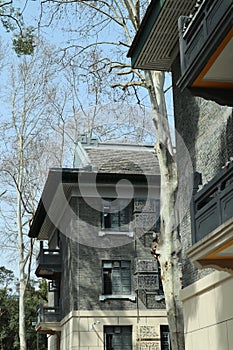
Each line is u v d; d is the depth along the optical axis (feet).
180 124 43.32
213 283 34.50
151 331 71.82
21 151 87.97
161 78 42.45
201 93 31.99
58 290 85.71
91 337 71.00
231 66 30.09
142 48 40.91
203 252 28.94
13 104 88.53
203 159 38.91
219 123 36.50
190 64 29.96
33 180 88.02
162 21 37.86
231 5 24.62
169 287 38.47
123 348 71.41
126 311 72.49
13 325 129.39
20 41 58.90
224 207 26.66
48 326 80.84
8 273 141.59
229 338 32.32
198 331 36.76
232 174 26.40
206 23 27.86
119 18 46.93
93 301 72.54
